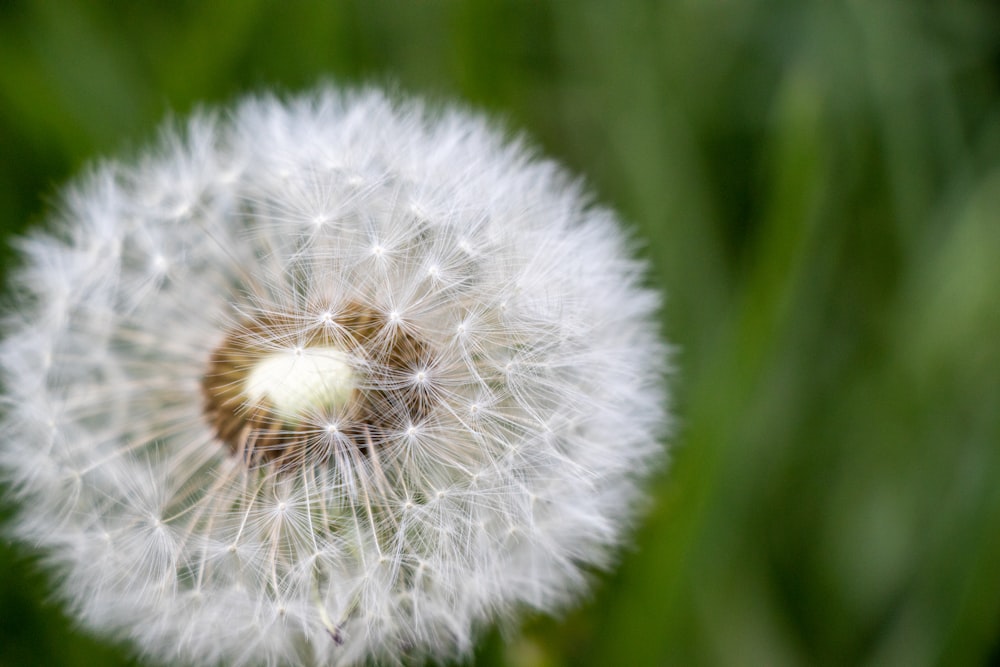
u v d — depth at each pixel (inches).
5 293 6.2
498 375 5.1
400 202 5.2
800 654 6.0
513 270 5.1
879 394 6.2
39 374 5.3
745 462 6.0
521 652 5.7
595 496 5.1
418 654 5.2
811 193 5.8
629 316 5.3
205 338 5.3
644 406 5.2
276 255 5.2
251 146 5.4
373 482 5.0
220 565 5.0
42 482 5.2
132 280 5.3
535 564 5.1
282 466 5.0
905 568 6.0
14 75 6.2
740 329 5.8
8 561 5.9
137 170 5.7
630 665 5.7
